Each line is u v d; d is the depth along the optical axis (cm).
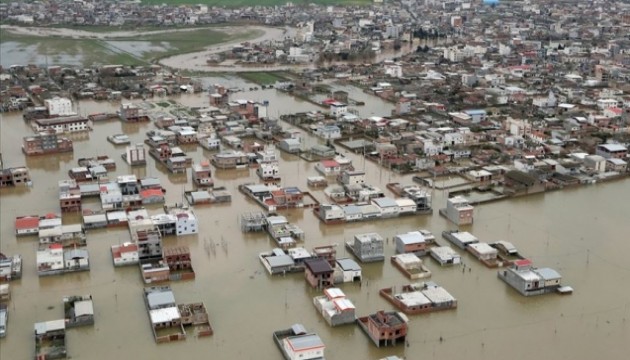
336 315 18388
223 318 18888
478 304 19688
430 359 17012
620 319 18962
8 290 19912
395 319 17838
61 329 17725
